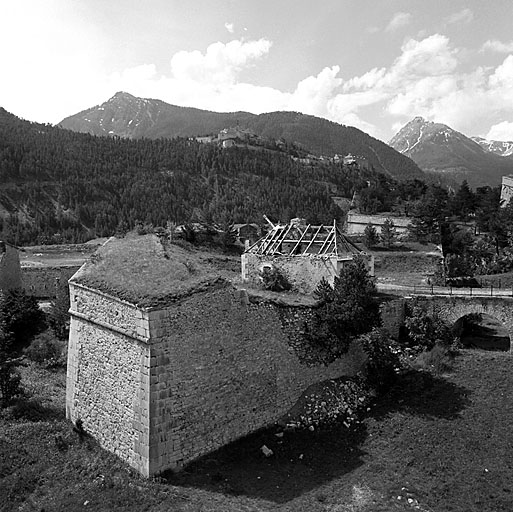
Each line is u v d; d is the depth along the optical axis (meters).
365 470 17.75
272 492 16.00
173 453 16.19
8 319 28.25
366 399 22.50
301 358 22.09
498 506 15.73
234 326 18.88
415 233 60.25
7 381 19.28
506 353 25.58
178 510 14.25
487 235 58.91
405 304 29.56
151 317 15.59
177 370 16.34
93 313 17.95
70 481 15.34
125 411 16.44
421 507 15.66
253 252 32.56
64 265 43.22
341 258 28.12
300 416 20.81
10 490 14.59
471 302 28.80
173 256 18.75
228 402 18.36
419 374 23.83
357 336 23.62
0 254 36.41
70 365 19.09
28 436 17.05
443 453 18.55
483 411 20.81
